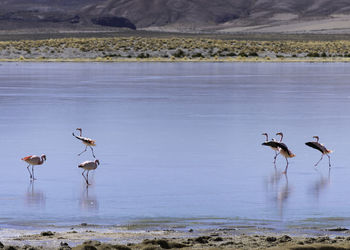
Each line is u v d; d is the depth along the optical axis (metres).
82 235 40.91
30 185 55.56
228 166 63.53
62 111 106.38
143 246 37.78
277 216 46.12
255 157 68.06
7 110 107.38
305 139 78.38
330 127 87.81
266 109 109.25
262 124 90.94
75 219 45.31
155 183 56.25
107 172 60.66
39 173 60.22
